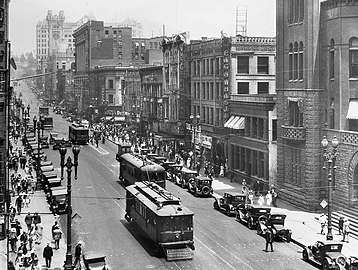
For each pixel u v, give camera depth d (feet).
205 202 180.65
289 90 179.32
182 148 277.44
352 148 155.22
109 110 486.38
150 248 125.18
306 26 169.89
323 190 168.25
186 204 176.45
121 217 156.46
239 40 234.79
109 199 179.93
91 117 510.17
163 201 123.03
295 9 177.27
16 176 201.98
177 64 298.35
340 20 159.84
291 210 170.30
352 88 159.94
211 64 255.70
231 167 225.97
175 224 118.11
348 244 129.49
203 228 144.05
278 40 185.37
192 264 112.16
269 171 194.18
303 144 172.76
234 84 234.99
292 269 108.88
